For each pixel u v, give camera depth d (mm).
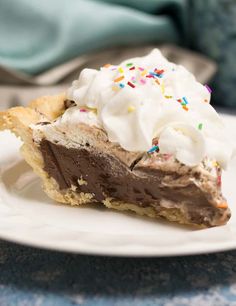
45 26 486
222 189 288
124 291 207
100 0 512
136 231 247
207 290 209
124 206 266
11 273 215
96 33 493
